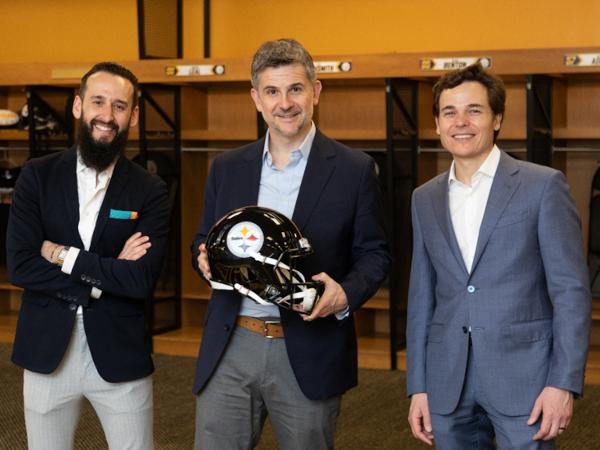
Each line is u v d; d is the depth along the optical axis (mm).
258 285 2771
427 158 7148
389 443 4938
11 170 7609
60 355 3098
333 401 2996
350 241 3039
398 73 6504
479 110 2701
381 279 2977
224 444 3012
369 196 2994
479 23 7031
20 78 7359
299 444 2967
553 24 6867
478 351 2699
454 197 2820
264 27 7543
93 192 3180
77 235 3160
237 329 2979
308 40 7449
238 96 7691
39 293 3150
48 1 8094
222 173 3109
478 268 2711
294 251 2783
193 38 7695
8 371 6516
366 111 7406
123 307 3178
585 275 2668
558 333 2631
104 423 3236
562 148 6625
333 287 2809
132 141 7883
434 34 7145
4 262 8195
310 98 2896
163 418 5422
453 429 2770
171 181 7355
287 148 2988
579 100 6918
